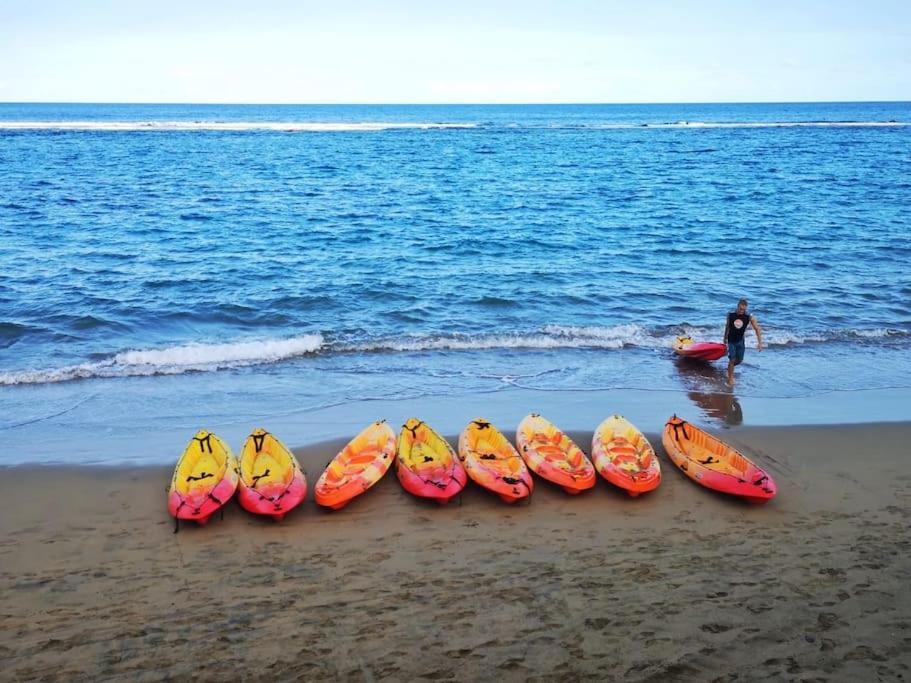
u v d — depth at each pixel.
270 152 58.38
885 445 10.10
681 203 34.47
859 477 9.11
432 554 7.32
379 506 8.38
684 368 13.64
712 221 29.33
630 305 17.72
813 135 86.06
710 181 42.88
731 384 12.80
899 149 65.44
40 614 6.33
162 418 11.00
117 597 6.59
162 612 6.36
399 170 47.62
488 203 34.25
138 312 16.53
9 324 15.32
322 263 21.59
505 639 5.95
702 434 9.81
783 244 24.77
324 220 29.00
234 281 19.30
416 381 12.78
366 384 12.59
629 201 35.09
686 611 6.32
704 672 5.57
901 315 17.06
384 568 7.06
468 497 8.62
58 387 12.20
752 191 38.47
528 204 34.03
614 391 12.45
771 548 7.41
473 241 25.20
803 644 5.89
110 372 12.85
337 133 83.25
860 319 16.77
